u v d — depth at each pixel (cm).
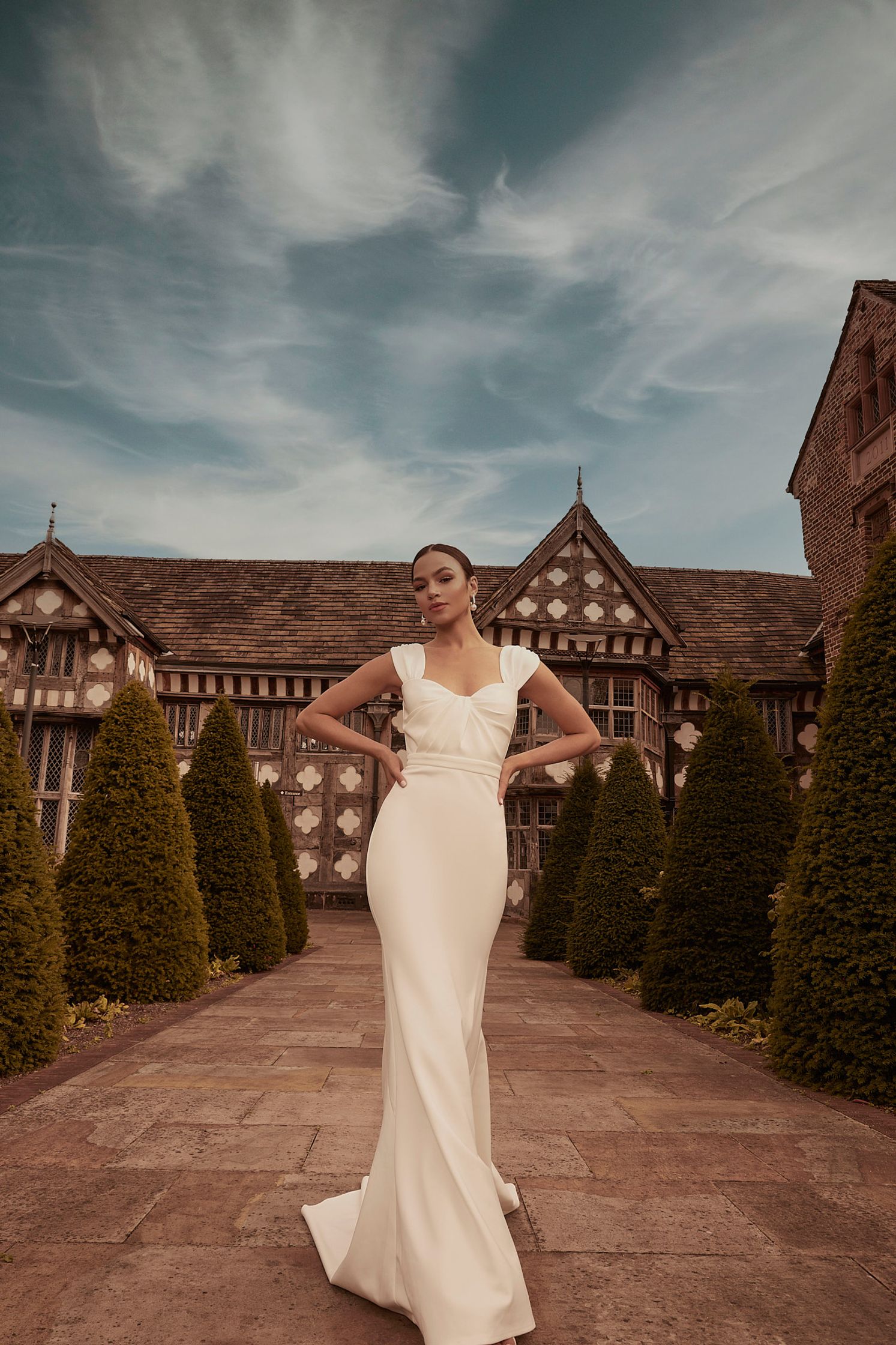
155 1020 623
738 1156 334
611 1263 237
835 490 1430
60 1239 246
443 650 243
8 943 455
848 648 502
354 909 2069
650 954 729
